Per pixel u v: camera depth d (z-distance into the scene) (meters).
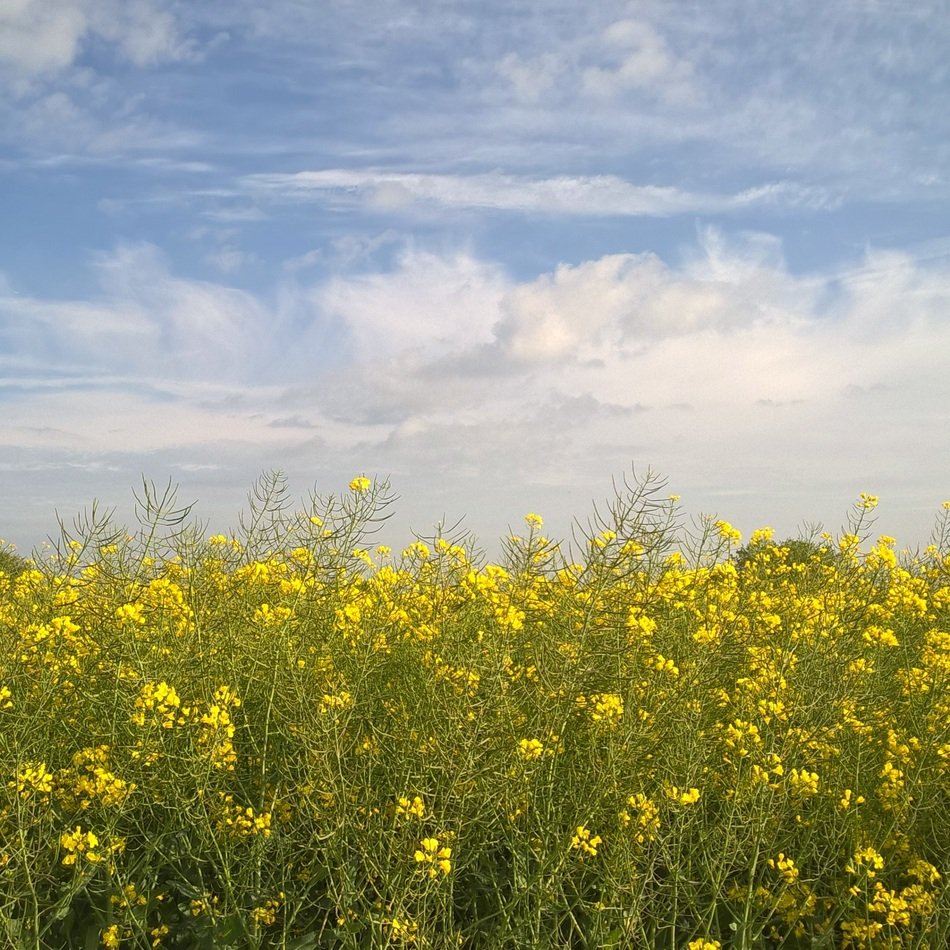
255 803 1.85
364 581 2.28
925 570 3.12
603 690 1.90
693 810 1.69
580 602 1.80
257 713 1.93
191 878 1.78
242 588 2.20
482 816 1.67
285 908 1.62
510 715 1.74
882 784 1.90
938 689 2.05
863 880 1.69
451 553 2.32
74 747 1.88
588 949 1.60
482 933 1.63
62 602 2.04
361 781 1.73
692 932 1.69
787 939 1.78
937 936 1.64
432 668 1.92
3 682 1.77
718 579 2.50
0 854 1.53
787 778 1.73
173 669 1.85
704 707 1.96
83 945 1.66
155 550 2.01
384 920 1.51
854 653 2.16
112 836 1.65
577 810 1.68
